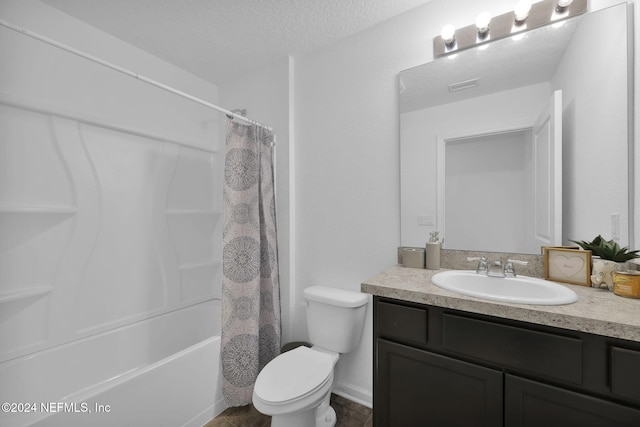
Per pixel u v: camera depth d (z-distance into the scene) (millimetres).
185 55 2074
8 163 1457
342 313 1599
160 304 2139
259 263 1771
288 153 2041
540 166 1285
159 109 2133
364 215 1760
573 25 1217
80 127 1720
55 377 1571
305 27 1746
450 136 1487
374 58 1723
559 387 817
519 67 1328
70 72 1668
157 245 2129
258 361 1758
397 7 1580
